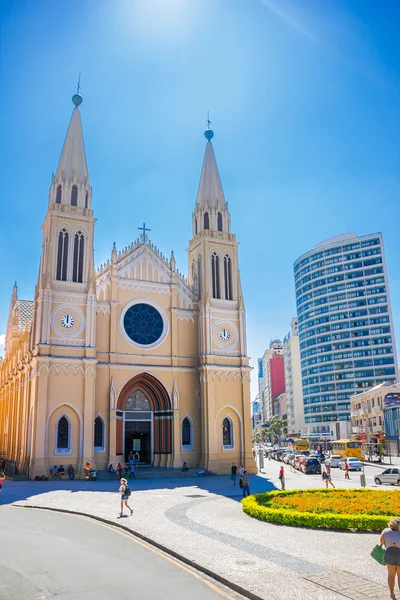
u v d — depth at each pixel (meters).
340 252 165.25
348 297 160.62
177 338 63.75
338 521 23.34
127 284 62.47
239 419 62.34
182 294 66.19
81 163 62.00
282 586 14.56
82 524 26.02
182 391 62.53
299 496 31.33
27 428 53.94
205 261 66.38
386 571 16.12
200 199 70.81
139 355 60.50
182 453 60.38
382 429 96.88
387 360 150.88
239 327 65.56
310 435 162.62
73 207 59.41
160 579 15.85
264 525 24.81
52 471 50.25
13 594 14.09
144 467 59.16
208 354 62.44
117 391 58.34
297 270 179.88
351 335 157.50
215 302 65.25
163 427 61.38
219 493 40.00
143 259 64.50
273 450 106.50
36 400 51.56
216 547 19.81
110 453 55.66
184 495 38.56
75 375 53.97
